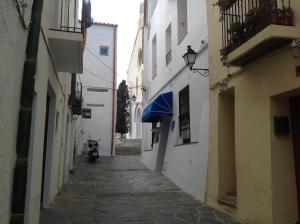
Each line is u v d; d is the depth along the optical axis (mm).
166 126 14852
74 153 18750
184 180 10820
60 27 7824
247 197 6879
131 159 21094
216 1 8828
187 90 11727
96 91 25297
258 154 6578
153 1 18156
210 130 8945
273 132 6254
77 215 7480
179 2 13141
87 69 25422
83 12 8227
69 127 14094
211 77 9016
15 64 3744
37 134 5637
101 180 13055
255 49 6082
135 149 26766
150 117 15164
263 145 6426
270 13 5590
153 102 13266
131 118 33250
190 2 11484
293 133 6273
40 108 5832
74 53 7418
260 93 6613
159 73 15922
